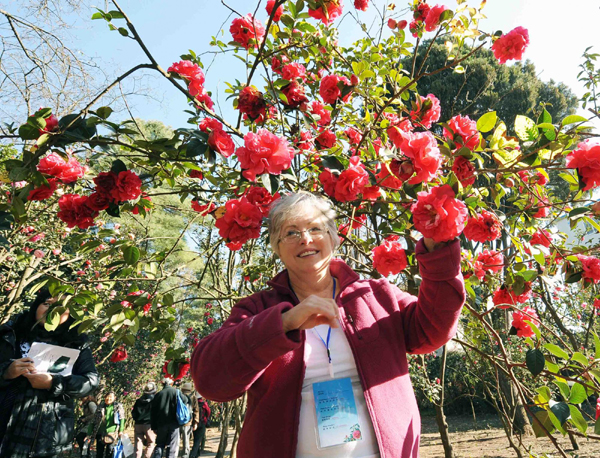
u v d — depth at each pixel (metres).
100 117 1.93
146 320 2.47
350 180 1.85
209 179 2.25
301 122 2.69
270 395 1.18
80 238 2.48
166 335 2.49
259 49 2.24
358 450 1.12
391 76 2.49
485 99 10.04
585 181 1.57
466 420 11.70
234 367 1.05
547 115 1.64
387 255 1.82
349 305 1.31
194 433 8.64
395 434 1.13
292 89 2.48
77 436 7.97
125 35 1.99
